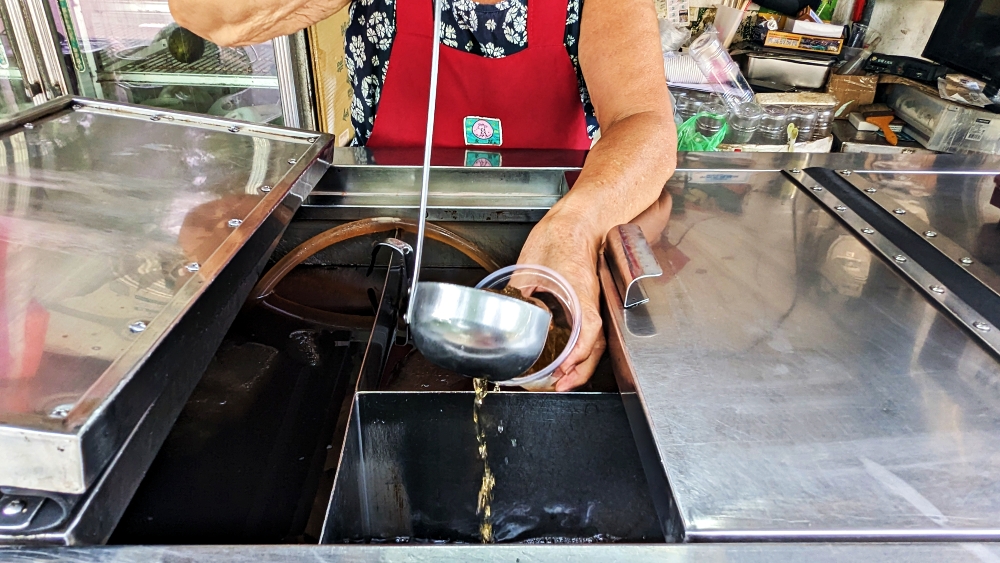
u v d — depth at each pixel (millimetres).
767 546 356
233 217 589
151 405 405
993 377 499
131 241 531
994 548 356
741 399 468
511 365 505
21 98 1964
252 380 728
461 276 900
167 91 2033
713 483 397
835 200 810
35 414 340
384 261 935
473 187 937
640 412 468
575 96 1131
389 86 1136
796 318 568
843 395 475
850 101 2525
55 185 623
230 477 605
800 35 2449
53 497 359
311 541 535
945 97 2275
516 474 631
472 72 1099
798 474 405
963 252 679
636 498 600
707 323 560
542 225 701
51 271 476
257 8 814
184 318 441
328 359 768
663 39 2309
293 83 1970
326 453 638
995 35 2016
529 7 1025
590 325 588
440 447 621
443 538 644
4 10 1736
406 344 751
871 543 359
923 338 544
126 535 542
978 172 906
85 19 1860
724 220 765
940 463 416
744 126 2273
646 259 602
